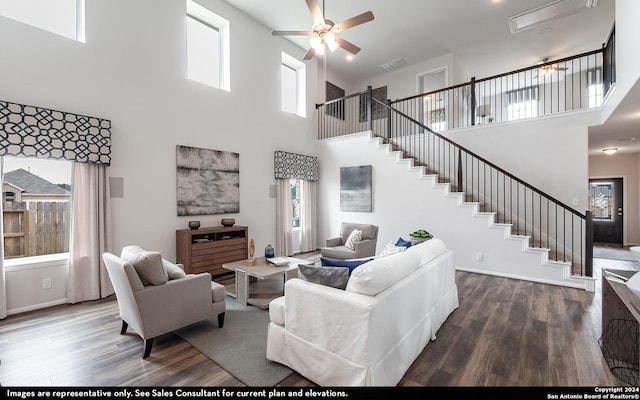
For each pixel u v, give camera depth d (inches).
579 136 181.6
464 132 222.4
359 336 67.9
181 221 179.6
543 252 166.4
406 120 298.4
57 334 105.6
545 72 243.0
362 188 247.8
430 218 211.9
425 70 290.5
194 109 185.9
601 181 313.1
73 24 142.2
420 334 91.7
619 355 87.4
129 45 156.1
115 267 91.4
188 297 100.1
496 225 182.2
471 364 86.0
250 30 220.7
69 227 138.6
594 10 203.2
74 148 133.4
